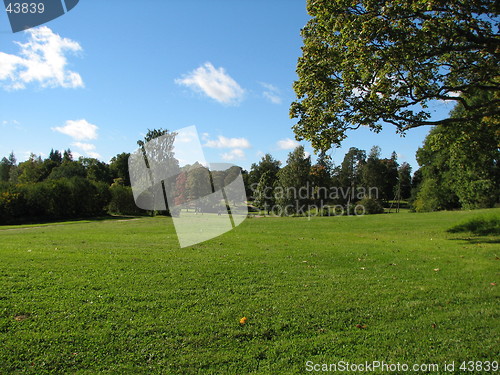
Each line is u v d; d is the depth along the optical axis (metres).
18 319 5.44
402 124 12.03
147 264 9.61
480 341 5.13
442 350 4.87
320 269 9.72
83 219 42.69
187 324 5.54
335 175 81.81
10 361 4.30
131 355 4.57
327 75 12.05
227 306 6.42
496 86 12.23
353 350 4.88
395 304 6.72
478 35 10.87
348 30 10.40
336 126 12.21
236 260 10.62
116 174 77.38
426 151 50.41
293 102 13.40
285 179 42.62
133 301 6.50
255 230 21.16
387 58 10.50
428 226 22.89
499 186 40.22
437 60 13.30
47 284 7.23
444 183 47.47
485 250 13.30
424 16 10.14
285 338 5.21
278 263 10.35
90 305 6.16
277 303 6.63
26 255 10.07
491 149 16.42
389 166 82.81
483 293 7.48
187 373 4.22
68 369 4.21
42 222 40.22
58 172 73.88
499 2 9.59
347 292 7.45
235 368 4.35
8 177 89.31
